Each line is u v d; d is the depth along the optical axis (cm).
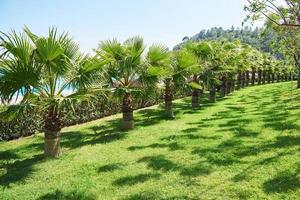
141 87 1387
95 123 1694
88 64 991
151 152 1005
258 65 4316
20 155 1105
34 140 1334
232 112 1788
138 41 1343
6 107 909
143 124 1552
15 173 868
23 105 875
